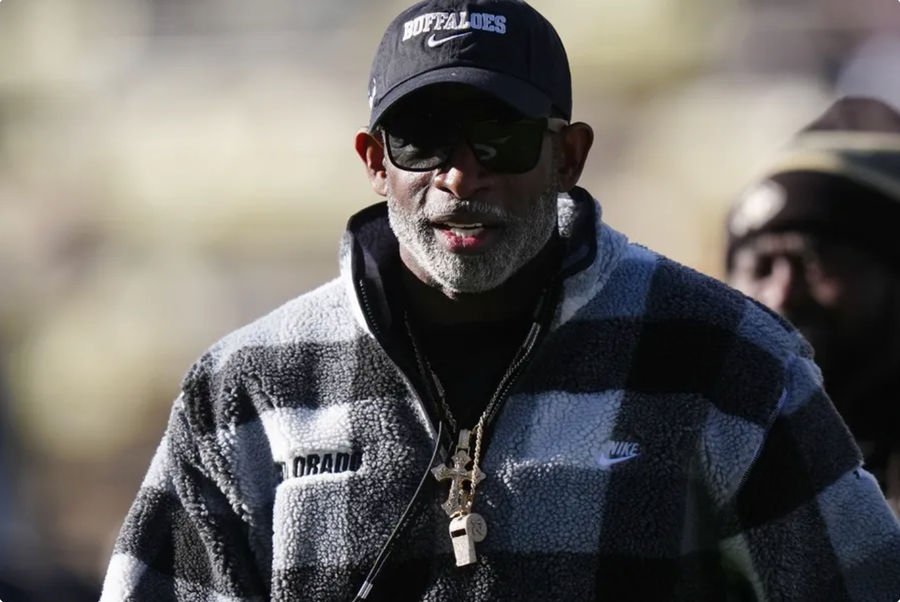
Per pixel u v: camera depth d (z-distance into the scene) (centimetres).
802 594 807
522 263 821
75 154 3969
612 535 791
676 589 796
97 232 3859
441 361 839
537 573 788
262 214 3862
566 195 886
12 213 3850
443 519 807
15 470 3158
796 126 3750
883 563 821
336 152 3947
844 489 827
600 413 810
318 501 820
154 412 3378
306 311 874
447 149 791
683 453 805
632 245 877
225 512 850
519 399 818
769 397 815
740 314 840
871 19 3784
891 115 1335
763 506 809
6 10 4081
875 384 1297
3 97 4038
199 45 4094
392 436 823
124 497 3120
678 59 3866
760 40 3838
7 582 2678
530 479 799
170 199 3847
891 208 1288
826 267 1293
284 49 4078
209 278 3791
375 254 867
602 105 3894
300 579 813
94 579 2756
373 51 4075
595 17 3909
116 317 3672
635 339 827
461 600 793
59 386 3397
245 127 3984
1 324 3606
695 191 3788
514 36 809
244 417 853
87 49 4125
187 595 858
